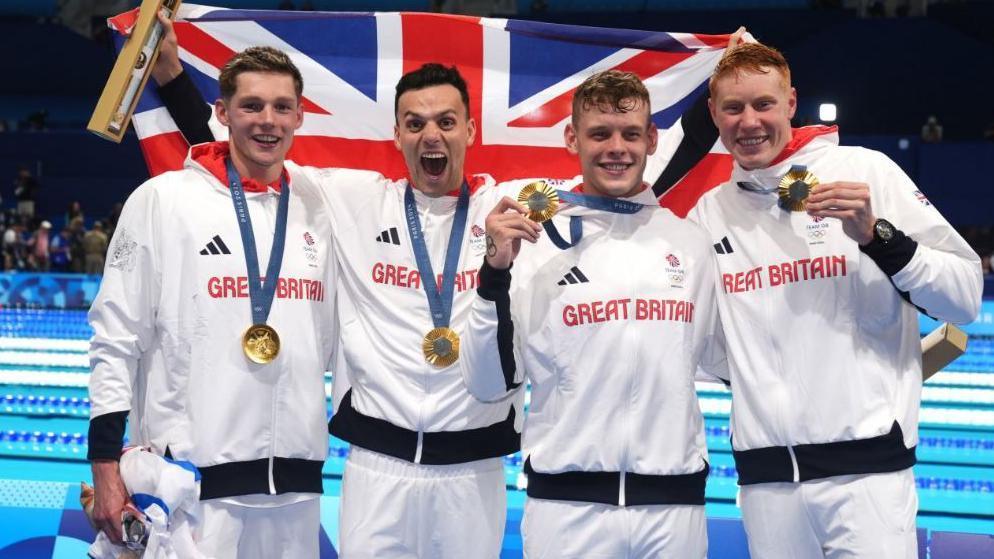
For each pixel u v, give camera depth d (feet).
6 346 28.91
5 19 60.70
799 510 8.99
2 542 12.82
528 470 9.20
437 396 9.48
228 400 9.27
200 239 9.39
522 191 8.85
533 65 12.38
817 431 8.89
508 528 13.51
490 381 9.02
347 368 9.87
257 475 9.36
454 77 9.74
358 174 10.38
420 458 9.45
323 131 12.26
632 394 8.89
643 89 9.11
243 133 9.53
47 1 62.69
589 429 8.91
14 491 13.48
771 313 9.12
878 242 8.51
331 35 12.20
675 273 9.10
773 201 9.36
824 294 9.04
